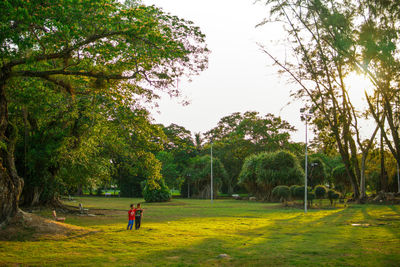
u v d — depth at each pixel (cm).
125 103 1788
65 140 2177
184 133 7706
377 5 1725
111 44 1291
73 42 1270
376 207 2930
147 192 4650
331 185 5906
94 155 2739
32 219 1400
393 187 4547
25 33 1135
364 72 2012
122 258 916
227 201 5062
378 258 892
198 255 959
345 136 3631
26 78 1480
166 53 1318
